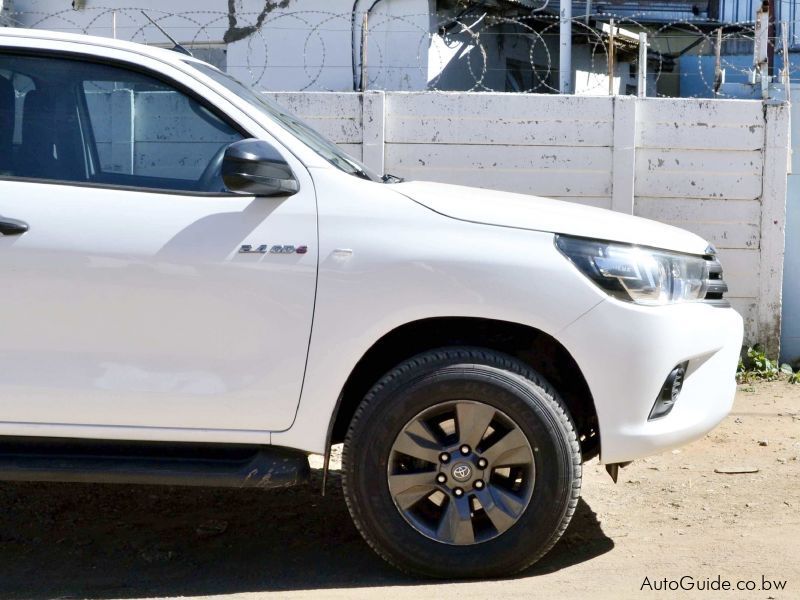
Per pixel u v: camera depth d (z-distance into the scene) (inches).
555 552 187.5
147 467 167.2
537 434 164.9
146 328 164.6
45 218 164.9
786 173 332.5
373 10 467.2
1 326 163.9
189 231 165.2
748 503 218.1
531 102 331.9
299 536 200.1
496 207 171.0
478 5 493.4
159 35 486.6
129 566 183.6
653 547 190.1
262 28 478.3
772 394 318.0
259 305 164.4
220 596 167.0
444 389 164.9
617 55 621.6
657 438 169.3
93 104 171.2
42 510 214.4
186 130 171.2
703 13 574.2
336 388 165.3
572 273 165.6
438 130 333.4
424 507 172.9
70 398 165.0
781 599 163.2
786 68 340.5
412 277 164.2
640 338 166.6
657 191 335.3
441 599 161.0
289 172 166.7
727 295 338.6
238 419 166.1
